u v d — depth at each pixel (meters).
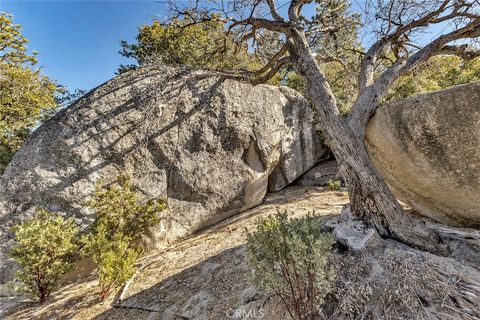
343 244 3.18
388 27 5.60
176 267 4.94
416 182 4.04
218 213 7.26
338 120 4.09
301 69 4.93
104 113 6.41
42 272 4.40
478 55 5.30
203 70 6.60
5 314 4.34
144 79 7.05
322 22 7.21
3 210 5.29
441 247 3.20
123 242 4.73
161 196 6.48
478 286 2.47
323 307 2.59
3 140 12.06
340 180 8.98
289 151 9.21
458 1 5.07
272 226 2.52
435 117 3.19
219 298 3.53
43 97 13.73
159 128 6.78
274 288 2.35
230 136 7.60
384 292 2.53
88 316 3.95
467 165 3.24
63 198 5.58
